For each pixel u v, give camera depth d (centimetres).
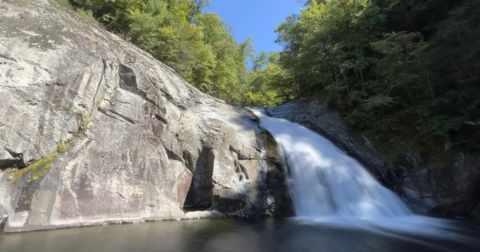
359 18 1930
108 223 938
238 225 999
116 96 1102
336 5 2052
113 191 982
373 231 938
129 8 2131
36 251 635
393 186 1438
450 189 1261
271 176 1265
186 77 2258
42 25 1041
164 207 1078
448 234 924
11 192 813
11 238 730
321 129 1758
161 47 2069
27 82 901
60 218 865
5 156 822
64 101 960
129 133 1080
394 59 1648
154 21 2091
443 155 1378
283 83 2669
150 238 780
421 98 1662
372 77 1930
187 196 1182
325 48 2039
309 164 1368
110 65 1131
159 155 1134
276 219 1132
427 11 1917
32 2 1112
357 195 1308
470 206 1226
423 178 1348
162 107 1212
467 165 1274
